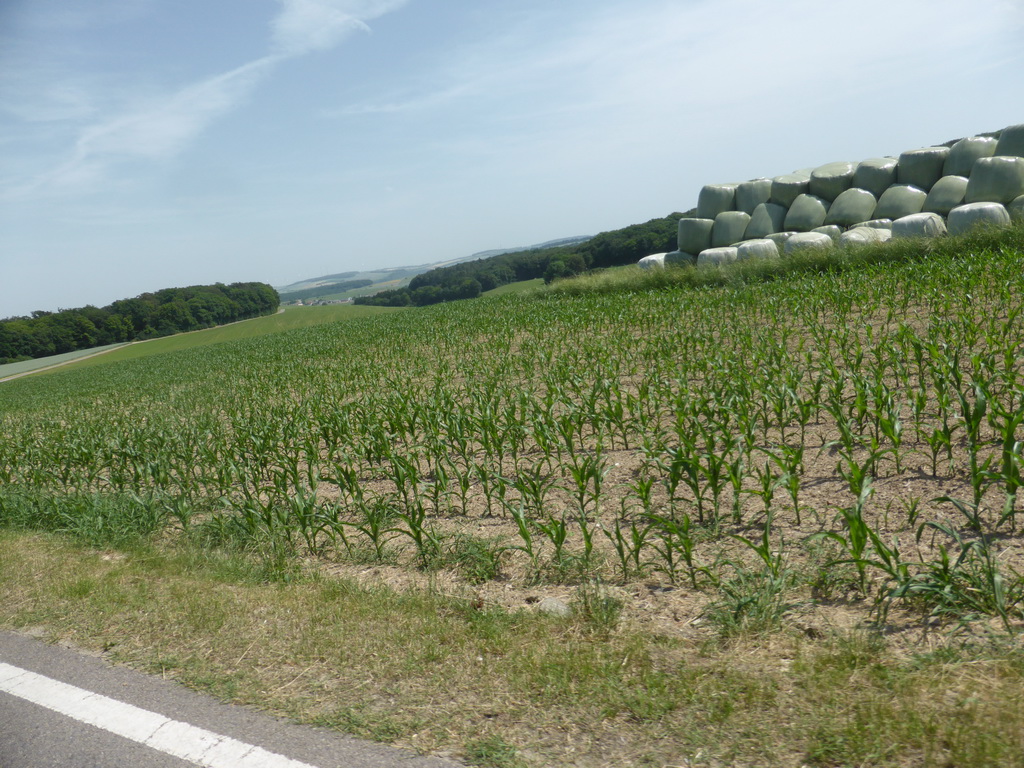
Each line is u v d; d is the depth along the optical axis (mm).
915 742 2367
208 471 8680
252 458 8109
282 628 3893
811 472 5434
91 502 7039
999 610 2945
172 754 2826
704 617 3541
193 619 4105
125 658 3754
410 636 3621
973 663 2750
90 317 96312
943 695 2582
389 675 3283
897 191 20656
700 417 7570
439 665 3316
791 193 22969
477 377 12898
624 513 5008
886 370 7906
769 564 3584
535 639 3463
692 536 4621
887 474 5094
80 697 3369
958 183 19547
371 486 7195
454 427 7445
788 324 12469
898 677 2707
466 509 6023
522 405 7895
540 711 2867
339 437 8625
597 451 5492
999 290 10625
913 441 5695
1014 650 2779
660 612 3701
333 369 17672
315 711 3037
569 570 4352
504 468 7086
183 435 9734
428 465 7633
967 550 3277
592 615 3627
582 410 7234
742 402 6551
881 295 12711
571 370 10922
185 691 3338
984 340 8555
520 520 4430
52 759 2885
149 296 103438
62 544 6156
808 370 8656
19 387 40875
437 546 4914
